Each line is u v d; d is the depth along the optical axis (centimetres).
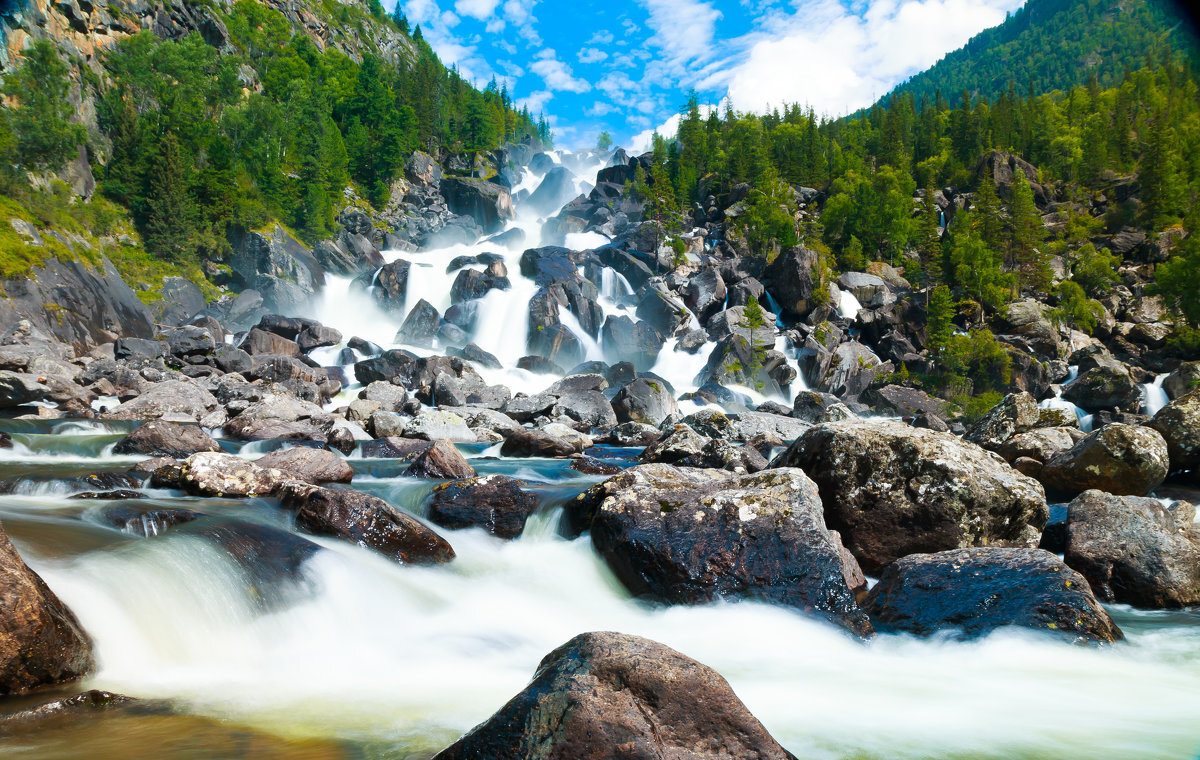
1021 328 6900
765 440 2323
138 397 2728
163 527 848
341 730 515
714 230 10000
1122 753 507
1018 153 12988
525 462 2041
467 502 1181
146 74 8325
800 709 593
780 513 901
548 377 4806
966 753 504
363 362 3966
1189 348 6488
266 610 733
